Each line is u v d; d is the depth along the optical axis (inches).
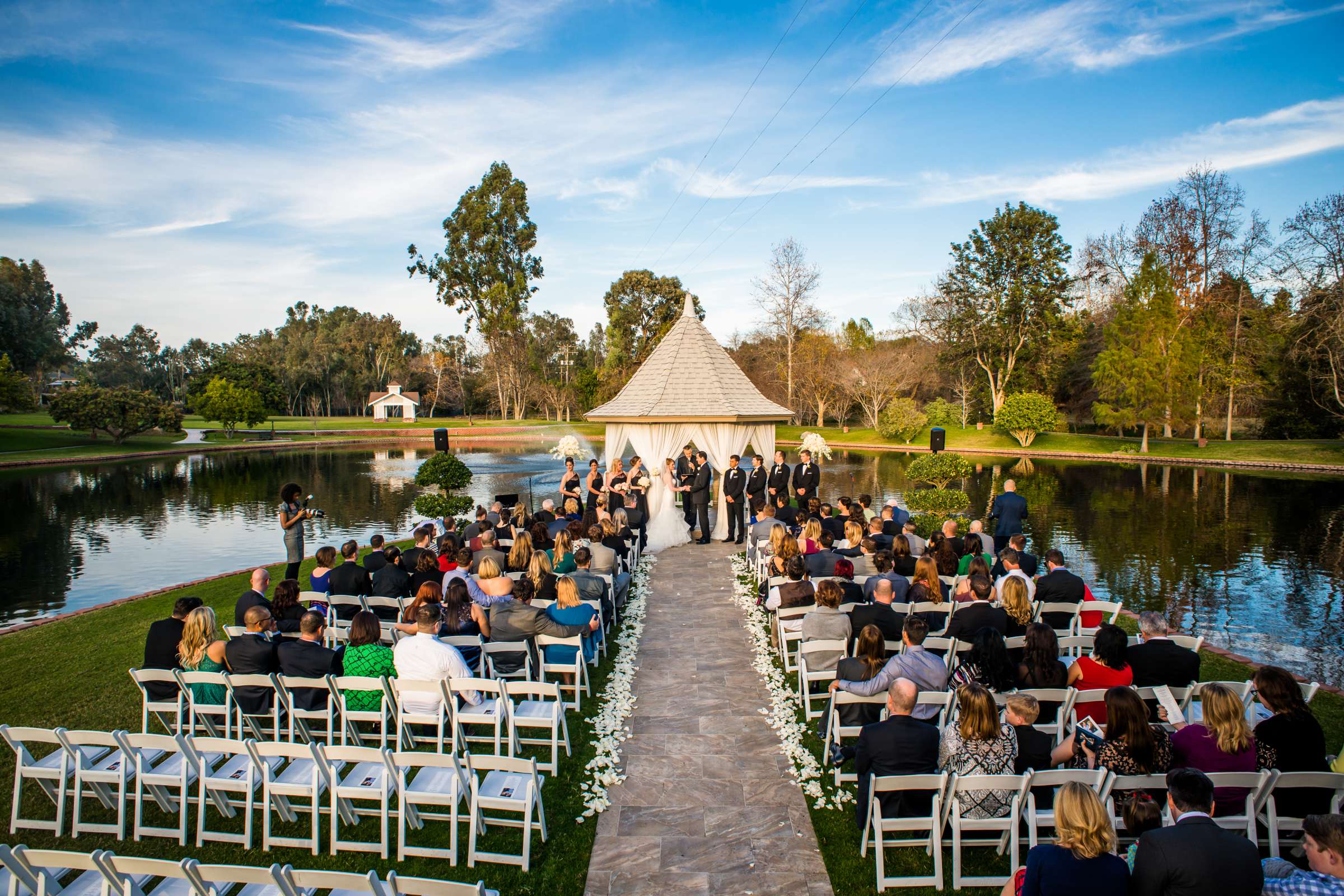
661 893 157.2
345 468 1462.8
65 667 299.1
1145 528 708.7
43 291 2410.2
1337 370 1269.7
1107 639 197.0
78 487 1155.3
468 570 288.2
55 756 189.8
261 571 257.4
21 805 194.9
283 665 208.7
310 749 165.5
